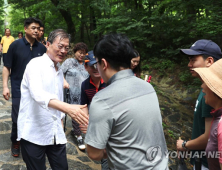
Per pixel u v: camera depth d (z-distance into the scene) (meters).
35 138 1.90
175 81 9.35
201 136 1.60
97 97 1.20
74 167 2.95
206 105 1.52
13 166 2.75
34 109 1.89
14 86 2.59
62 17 17.22
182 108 7.17
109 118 1.15
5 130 3.58
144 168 1.18
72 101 3.49
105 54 1.23
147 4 11.74
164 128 5.63
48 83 1.89
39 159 1.94
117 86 1.20
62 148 2.05
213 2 8.55
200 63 1.76
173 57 10.61
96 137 1.16
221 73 1.34
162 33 11.37
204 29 8.08
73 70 3.46
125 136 1.17
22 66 2.57
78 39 18.56
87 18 16.28
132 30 11.17
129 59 1.25
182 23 10.30
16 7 15.52
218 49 1.75
